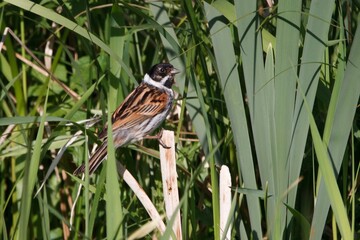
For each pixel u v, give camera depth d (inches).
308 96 329.4
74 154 447.2
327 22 326.0
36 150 304.0
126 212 369.4
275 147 331.0
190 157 425.1
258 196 335.9
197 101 384.2
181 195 416.2
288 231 340.2
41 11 356.2
